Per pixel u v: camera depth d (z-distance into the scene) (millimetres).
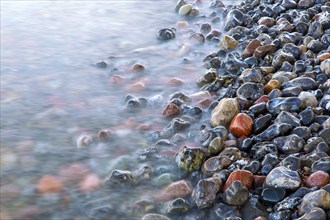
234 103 1588
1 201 1343
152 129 1597
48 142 1544
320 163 1328
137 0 2617
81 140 1533
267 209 1266
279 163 1362
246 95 1669
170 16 2422
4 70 1929
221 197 1303
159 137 1557
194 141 1528
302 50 1911
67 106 1714
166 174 1398
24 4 2529
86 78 1883
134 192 1357
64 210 1315
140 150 1506
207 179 1323
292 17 2195
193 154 1413
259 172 1358
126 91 1802
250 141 1465
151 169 1408
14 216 1302
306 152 1406
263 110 1583
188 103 1704
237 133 1516
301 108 1567
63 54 2053
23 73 1911
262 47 1930
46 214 1308
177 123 1579
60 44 2135
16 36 2197
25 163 1463
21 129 1603
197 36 2152
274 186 1288
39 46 2115
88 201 1336
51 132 1588
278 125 1477
